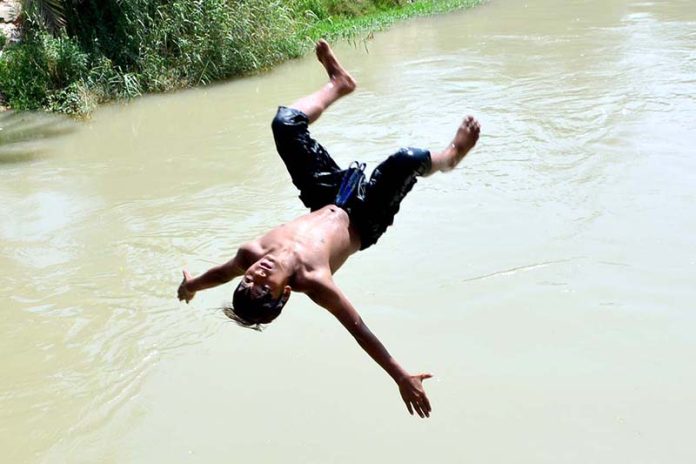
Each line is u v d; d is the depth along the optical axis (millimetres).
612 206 8281
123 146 12078
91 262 8086
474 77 14305
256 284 3918
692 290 6641
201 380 5977
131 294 7375
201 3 16141
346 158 10234
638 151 9758
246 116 13273
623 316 6352
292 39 17672
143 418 5598
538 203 8516
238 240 8352
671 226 7758
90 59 15367
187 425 5480
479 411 5367
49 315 7078
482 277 7074
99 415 5676
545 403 5395
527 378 5672
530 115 11594
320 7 21859
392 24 21406
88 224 9031
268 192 9695
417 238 7918
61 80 15031
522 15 21234
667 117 10992
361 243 4504
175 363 6223
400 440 5156
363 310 6688
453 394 5555
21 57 15016
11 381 6133
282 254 4047
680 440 4973
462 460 4926
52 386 6047
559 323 6332
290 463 5027
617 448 4930
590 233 7738
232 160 11000
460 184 9195
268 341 6418
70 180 10641
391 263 7465
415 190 9125
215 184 10086
